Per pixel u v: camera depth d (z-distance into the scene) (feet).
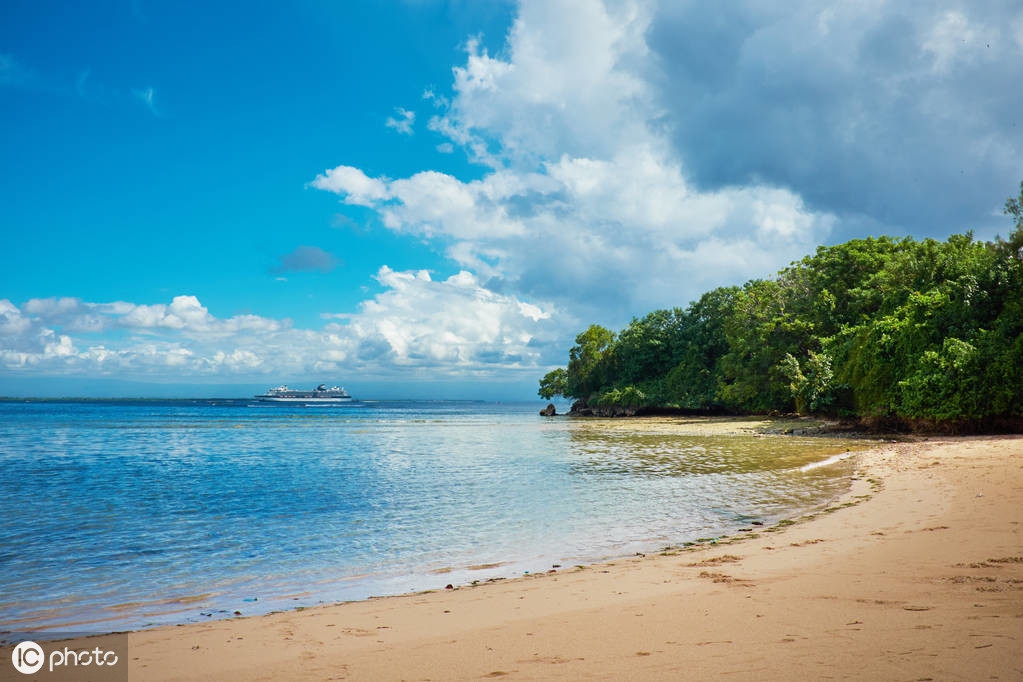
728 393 220.84
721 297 280.31
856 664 13.71
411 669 16.43
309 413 435.12
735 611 20.03
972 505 41.42
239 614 26.40
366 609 24.98
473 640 19.03
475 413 486.38
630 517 47.50
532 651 17.28
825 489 58.95
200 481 74.59
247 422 271.49
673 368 296.10
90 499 61.00
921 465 69.46
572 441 139.74
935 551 27.91
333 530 44.80
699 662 14.93
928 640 15.08
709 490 60.64
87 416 344.49
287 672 16.93
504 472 80.33
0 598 29.30
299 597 28.91
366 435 176.35
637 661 15.49
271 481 73.97
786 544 33.63
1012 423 111.34
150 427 225.15
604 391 336.70
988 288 121.70
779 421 192.24
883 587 21.80
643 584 26.11
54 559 37.06
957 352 113.09
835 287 197.77
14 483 73.82
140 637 22.02
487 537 41.65
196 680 16.69
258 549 39.19
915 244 196.34
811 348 194.18
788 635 16.63
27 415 359.46
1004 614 17.07
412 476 77.51
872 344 134.82
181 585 31.37
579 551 36.88
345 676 16.21
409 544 40.04
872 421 136.46
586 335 358.43
